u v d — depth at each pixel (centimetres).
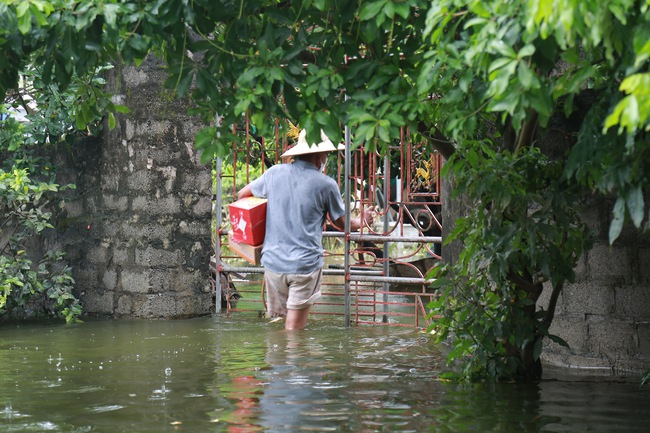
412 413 739
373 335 1226
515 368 883
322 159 1310
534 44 552
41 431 684
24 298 1423
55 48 784
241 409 755
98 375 922
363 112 695
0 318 1450
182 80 766
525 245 841
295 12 752
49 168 1509
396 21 750
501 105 538
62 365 987
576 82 545
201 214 1469
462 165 806
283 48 779
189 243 1454
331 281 2022
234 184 1491
